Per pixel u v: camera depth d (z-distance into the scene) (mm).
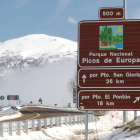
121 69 15500
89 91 15633
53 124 36188
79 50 15750
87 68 15695
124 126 17406
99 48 15672
